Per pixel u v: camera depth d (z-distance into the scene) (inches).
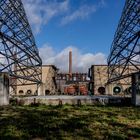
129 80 2194.9
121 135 355.9
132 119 508.1
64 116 547.5
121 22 1280.8
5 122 464.4
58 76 3312.0
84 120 487.5
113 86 2206.0
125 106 795.4
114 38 1486.2
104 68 2440.9
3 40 901.8
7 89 843.4
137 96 792.9
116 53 1470.2
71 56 3705.7
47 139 336.2
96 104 840.3
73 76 3503.9
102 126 423.8
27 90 2365.9
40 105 823.1
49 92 2502.5
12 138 336.2
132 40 1025.5
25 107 765.3
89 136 348.8
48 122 464.1
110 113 604.7
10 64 994.7
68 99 839.7
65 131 380.8
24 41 1233.4
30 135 355.6
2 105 799.7
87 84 2908.5
